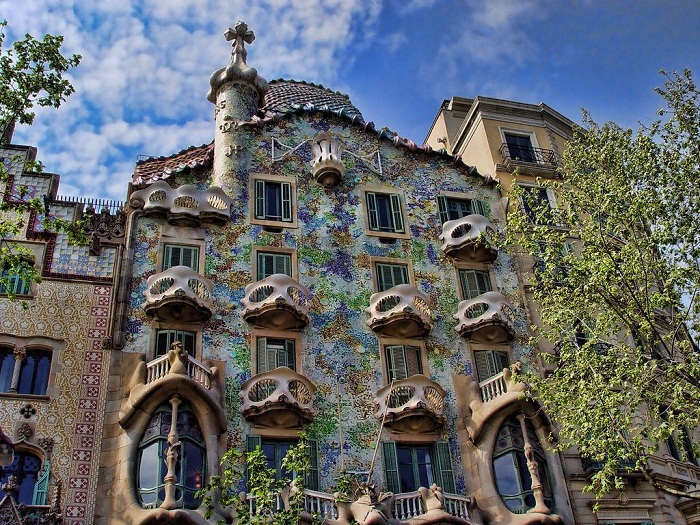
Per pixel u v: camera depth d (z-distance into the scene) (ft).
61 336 83.25
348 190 105.09
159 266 91.50
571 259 79.10
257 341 88.79
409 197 107.34
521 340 97.96
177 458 74.69
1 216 88.69
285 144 106.52
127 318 86.12
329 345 91.15
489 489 83.82
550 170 114.73
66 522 72.95
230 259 94.48
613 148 81.87
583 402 72.02
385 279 98.89
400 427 86.84
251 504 74.90
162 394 77.71
